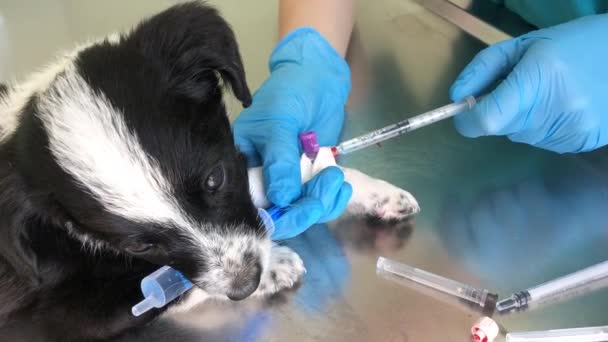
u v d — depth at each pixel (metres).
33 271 0.28
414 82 0.41
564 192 0.33
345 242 0.30
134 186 0.25
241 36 0.46
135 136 0.25
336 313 0.27
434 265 0.29
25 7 0.51
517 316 0.26
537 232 0.30
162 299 0.28
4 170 0.27
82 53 0.28
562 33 0.34
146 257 0.29
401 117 0.38
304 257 0.30
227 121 0.30
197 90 0.28
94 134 0.25
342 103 0.39
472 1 0.47
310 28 0.40
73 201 0.26
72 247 0.30
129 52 0.27
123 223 0.26
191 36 0.28
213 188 0.28
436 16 0.47
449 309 0.27
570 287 0.27
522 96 0.32
